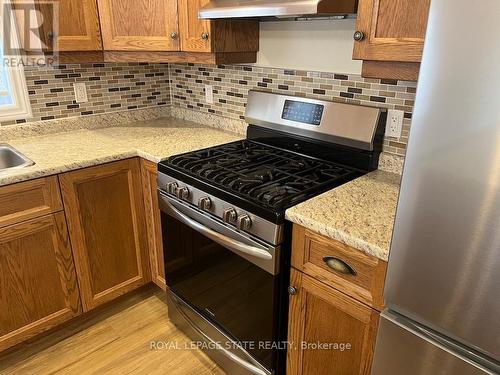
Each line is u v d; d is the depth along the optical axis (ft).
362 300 3.77
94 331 6.64
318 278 4.10
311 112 5.73
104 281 6.62
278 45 6.18
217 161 5.57
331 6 4.24
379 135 5.21
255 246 4.43
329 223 3.79
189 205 5.29
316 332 4.39
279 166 5.40
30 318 5.90
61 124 7.15
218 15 5.11
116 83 7.70
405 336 2.97
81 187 5.89
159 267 6.92
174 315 6.63
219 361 5.88
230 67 7.04
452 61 2.20
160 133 7.23
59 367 5.92
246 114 6.61
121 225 6.56
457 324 2.59
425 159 2.47
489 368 2.56
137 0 6.02
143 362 6.02
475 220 2.31
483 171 2.21
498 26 1.99
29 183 5.30
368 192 4.56
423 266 2.67
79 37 6.15
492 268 2.30
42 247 5.71
